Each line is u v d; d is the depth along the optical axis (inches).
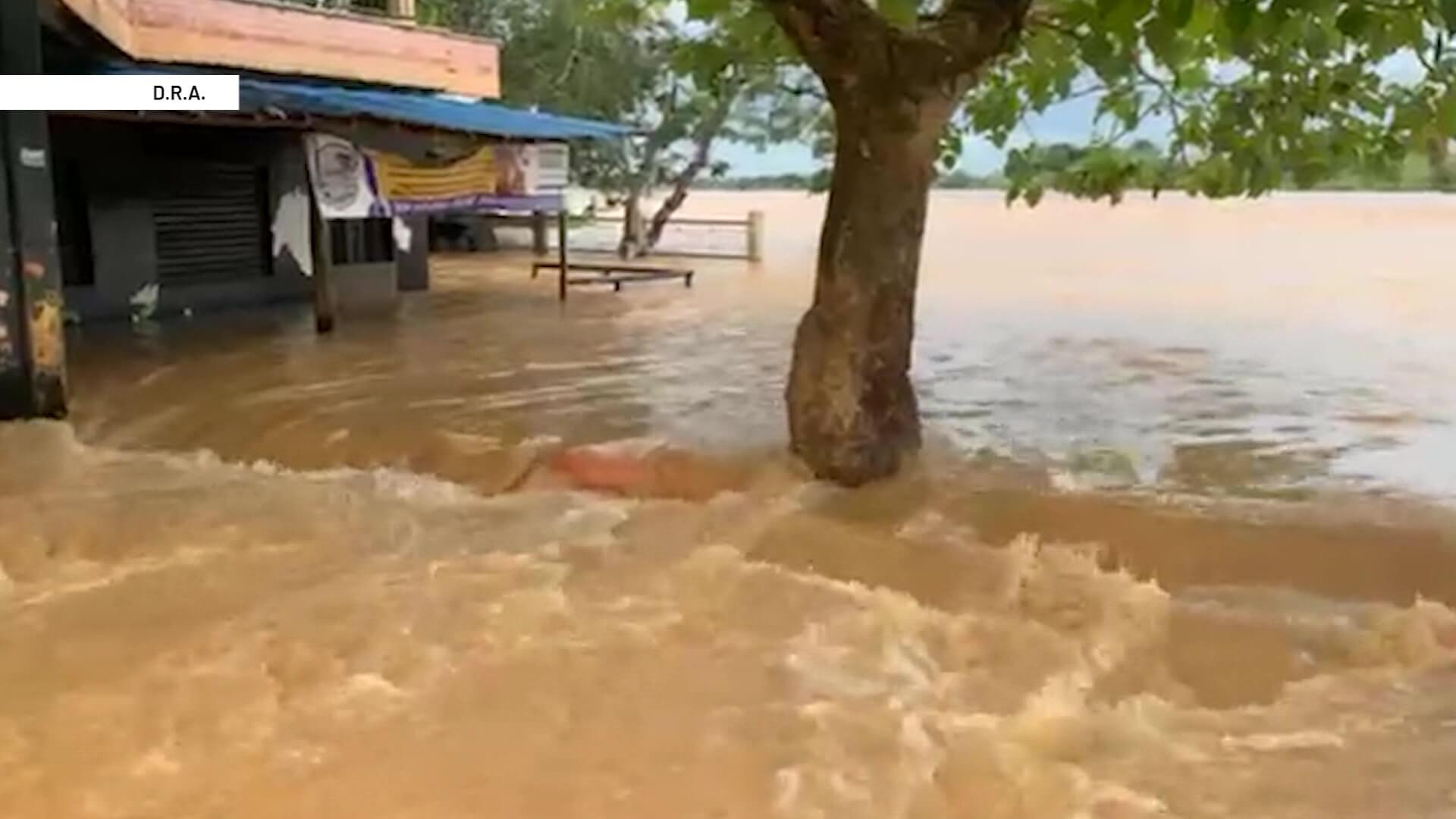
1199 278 639.1
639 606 169.5
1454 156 274.5
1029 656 154.7
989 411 306.2
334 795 119.2
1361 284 588.4
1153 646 159.9
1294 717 138.2
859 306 237.3
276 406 309.6
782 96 830.5
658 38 869.2
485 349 408.5
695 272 726.5
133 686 143.0
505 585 176.9
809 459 240.7
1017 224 1124.5
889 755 127.1
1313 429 284.4
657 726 133.1
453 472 252.4
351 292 565.9
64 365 311.0
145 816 115.5
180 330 445.7
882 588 180.9
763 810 116.4
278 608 167.5
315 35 532.4
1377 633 162.4
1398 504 223.5
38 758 126.2
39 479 234.2
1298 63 257.6
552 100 848.3
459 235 896.9
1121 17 188.4
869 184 234.1
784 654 152.7
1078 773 123.9
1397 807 116.9
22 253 279.0
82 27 338.6
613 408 309.6
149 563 187.0
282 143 531.2
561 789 120.3
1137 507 221.3
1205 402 316.2
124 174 468.8
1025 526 212.4
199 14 484.1
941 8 251.3
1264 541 202.4
